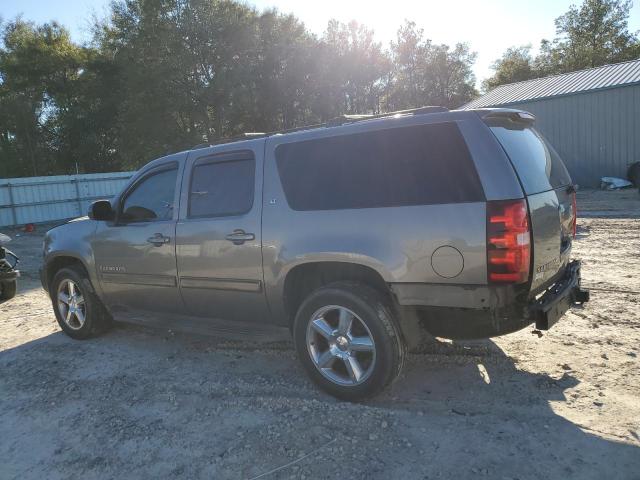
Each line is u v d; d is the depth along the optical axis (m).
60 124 41.50
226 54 36.25
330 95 46.44
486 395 3.61
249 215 4.05
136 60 35.41
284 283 3.89
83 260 5.32
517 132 3.66
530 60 61.69
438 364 4.18
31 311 7.07
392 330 3.43
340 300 3.54
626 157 20.66
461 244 3.13
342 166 3.69
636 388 3.55
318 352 3.77
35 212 21.52
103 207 5.02
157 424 3.53
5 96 41.28
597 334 4.61
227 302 4.30
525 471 2.73
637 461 2.75
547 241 3.39
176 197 4.61
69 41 43.81
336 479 2.76
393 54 57.25
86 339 5.52
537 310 3.18
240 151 4.27
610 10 54.62
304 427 3.30
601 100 20.94
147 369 4.55
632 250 8.39
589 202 16.39
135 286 4.93
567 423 3.17
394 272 3.36
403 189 3.39
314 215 3.72
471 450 2.95
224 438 3.27
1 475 3.07
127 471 3.01
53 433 3.53
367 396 3.53
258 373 4.29
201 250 4.33
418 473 2.77
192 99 36.69
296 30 41.41
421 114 3.49
